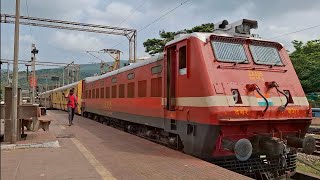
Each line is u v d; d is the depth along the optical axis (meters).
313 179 9.08
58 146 10.63
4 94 11.12
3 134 11.80
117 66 32.97
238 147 8.00
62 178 6.81
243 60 9.37
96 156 9.12
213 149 8.56
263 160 9.20
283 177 9.12
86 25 31.30
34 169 7.54
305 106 9.47
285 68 9.92
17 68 10.89
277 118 8.87
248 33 10.20
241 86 8.84
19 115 11.61
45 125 13.62
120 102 16.34
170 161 8.48
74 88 31.58
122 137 13.02
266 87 9.21
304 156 12.95
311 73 33.06
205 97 8.54
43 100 57.47
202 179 6.84
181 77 9.84
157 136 12.38
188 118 9.38
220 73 8.83
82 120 22.53
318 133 19.69
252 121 8.49
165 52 10.81
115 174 7.21
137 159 8.73
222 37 9.47
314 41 38.19
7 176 6.92
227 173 7.30
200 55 8.95
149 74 12.42
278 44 10.27
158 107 11.52
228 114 8.32
